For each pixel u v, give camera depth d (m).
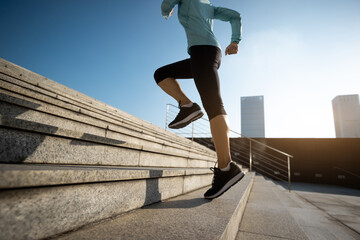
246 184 2.54
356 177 9.24
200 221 0.82
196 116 1.28
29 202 0.48
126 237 0.60
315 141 10.26
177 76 1.35
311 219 2.23
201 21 1.17
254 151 10.65
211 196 1.23
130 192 0.90
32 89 1.69
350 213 2.75
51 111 1.33
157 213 0.90
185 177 1.57
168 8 1.22
